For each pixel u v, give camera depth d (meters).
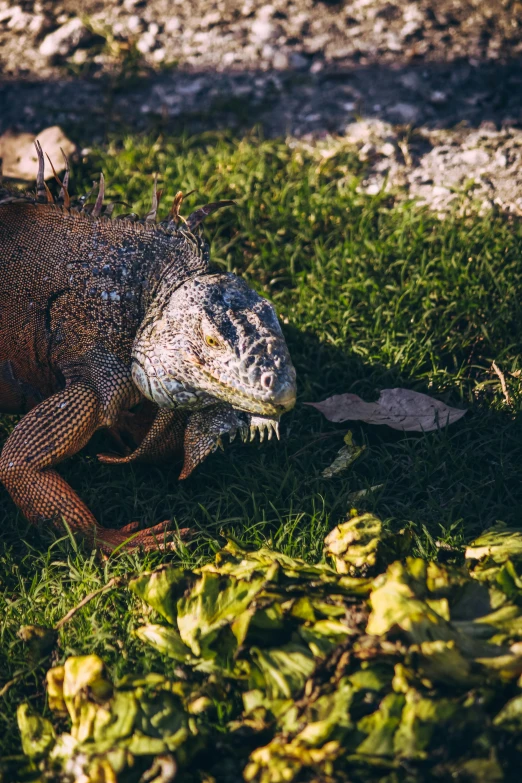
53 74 7.29
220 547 3.83
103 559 3.77
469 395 4.61
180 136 6.62
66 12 7.86
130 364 4.13
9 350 4.23
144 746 2.72
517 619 2.94
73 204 4.47
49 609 3.59
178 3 7.95
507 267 5.25
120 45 7.48
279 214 5.76
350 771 2.62
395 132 6.57
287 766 2.59
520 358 4.80
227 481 4.29
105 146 6.52
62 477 4.12
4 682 3.33
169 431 4.21
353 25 7.69
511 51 7.32
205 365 3.79
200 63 7.38
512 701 2.70
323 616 3.04
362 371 4.80
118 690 2.88
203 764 2.79
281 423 4.54
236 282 3.97
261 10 7.85
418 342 4.89
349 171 6.25
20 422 3.93
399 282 5.36
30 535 4.03
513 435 4.37
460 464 4.25
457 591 3.05
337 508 4.05
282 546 3.82
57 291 4.15
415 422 4.39
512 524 3.90
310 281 5.36
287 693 2.87
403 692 2.71
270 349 3.71
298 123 6.73
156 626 3.18
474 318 5.03
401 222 5.73
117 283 4.12
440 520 3.95
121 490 4.28
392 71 7.19
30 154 6.12
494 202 5.92
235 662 2.99
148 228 4.25
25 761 2.88
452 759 2.61
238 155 6.20
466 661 2.77
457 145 6.44
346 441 4.28
